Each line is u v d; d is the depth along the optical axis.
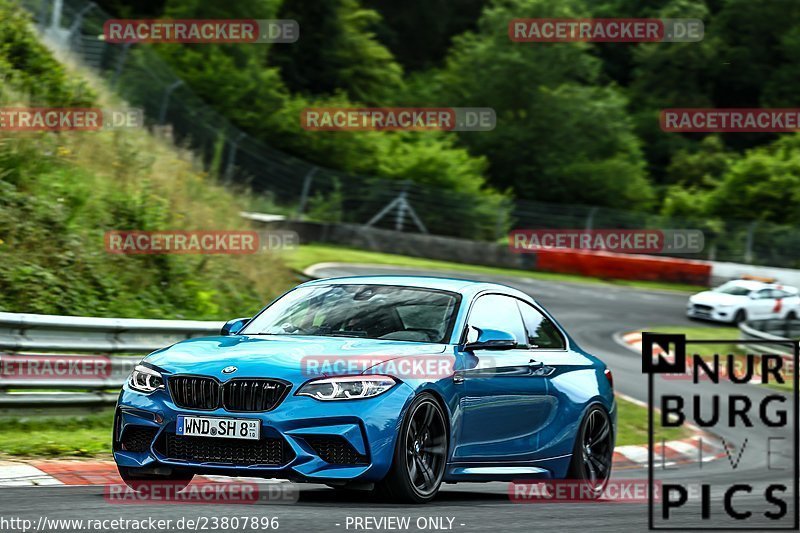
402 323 23.77
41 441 29.34
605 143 197.25
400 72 197.00
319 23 185.38
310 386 20.69
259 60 150.62
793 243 154.25
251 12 145.25
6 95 58.62
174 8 146.25
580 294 115.06
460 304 24.50
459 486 29.22
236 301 58.75
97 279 49.50
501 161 193.00
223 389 20.78
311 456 20.39
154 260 54.81
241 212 75.50
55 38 84.44
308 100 157.75
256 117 141.12
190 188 69.75
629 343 85.19
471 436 23.45
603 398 28.42
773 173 178.62
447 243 128.88
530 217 147.62
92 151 61.00
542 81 196.62
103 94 75.50
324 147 144.25
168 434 21.09
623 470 38.84
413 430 21.62
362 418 20.58
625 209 191.38
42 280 46.25
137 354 37.41
